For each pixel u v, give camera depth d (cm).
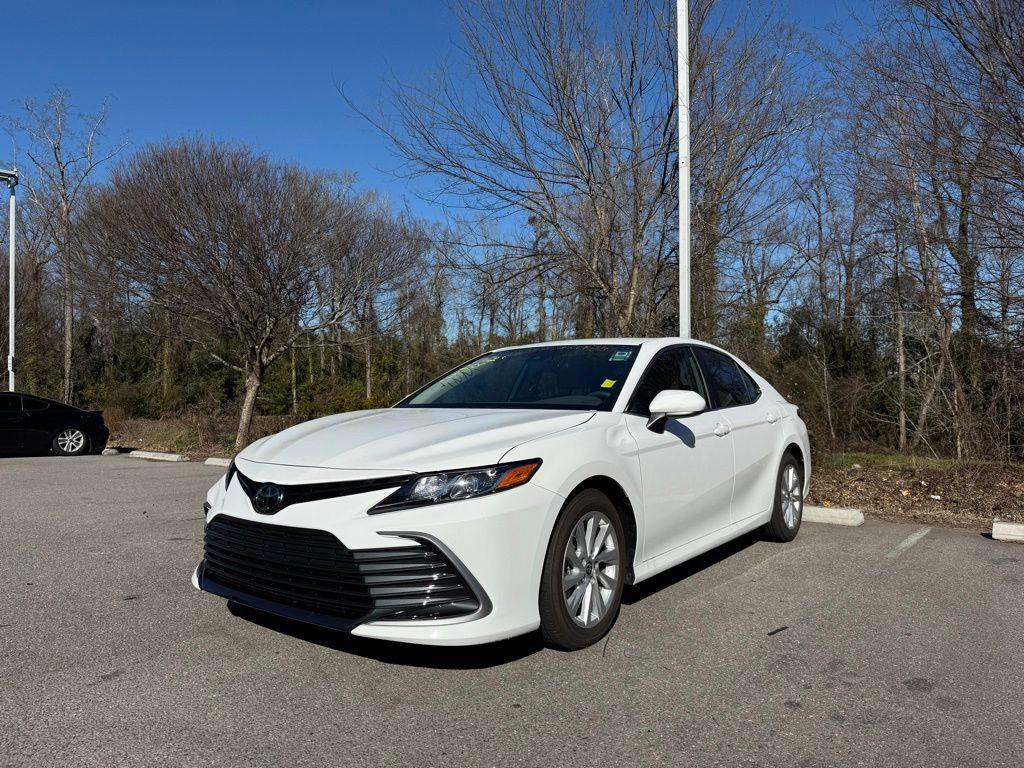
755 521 550
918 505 782
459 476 330
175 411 2591
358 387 1791
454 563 321
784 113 955
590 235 1005
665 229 979
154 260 1257
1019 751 274
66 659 365
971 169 906
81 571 533
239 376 2989
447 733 288
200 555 582
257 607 353
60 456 1512
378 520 324
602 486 390
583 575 371
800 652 371
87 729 293
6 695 324
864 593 470
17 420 1480
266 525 346
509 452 344
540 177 999
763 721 298
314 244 1323
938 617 424
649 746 278
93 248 1322
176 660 363
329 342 1698
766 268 1046
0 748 277
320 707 311
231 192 1249
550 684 333
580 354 493
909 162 960
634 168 966
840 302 1922
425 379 1880
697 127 945
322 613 337
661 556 434
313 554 333
